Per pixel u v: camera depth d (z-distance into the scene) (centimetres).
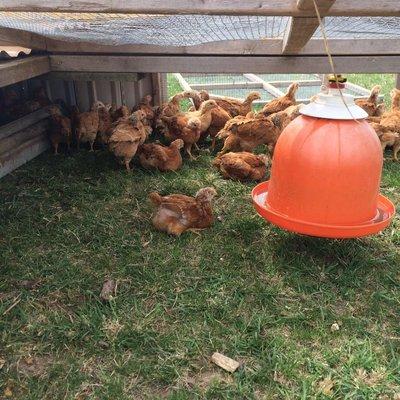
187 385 80
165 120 185
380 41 170
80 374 82
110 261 115
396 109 205
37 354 87
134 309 98
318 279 108
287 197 97
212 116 194
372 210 96
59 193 154
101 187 158
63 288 104
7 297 101
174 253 117
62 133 190
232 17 126
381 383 80
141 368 83
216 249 120
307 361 84
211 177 167
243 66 177
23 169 175
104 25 137
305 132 93
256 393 79
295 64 176
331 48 172
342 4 89
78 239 125
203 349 88
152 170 173
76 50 177
